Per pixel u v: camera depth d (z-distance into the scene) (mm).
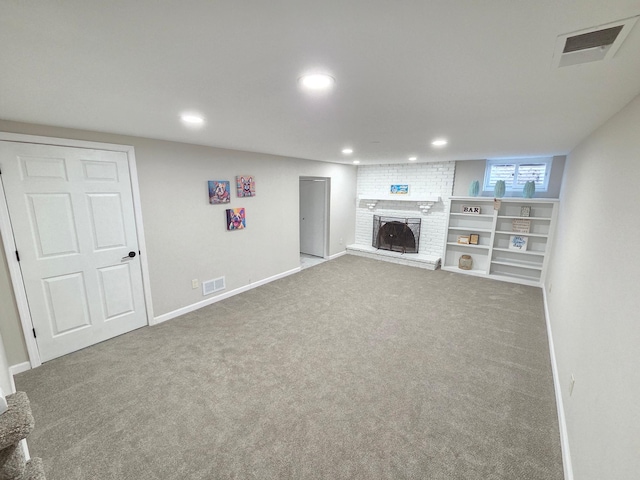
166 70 1207
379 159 5121
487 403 2121
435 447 1761
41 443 1768
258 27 871
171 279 3424
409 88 1414
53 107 1779
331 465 1644
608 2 707
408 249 6211
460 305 3879
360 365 2562
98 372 2439
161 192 3209
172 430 1869
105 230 2824
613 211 1556
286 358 2660
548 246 4477
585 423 1463
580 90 1378
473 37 921
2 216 2254
